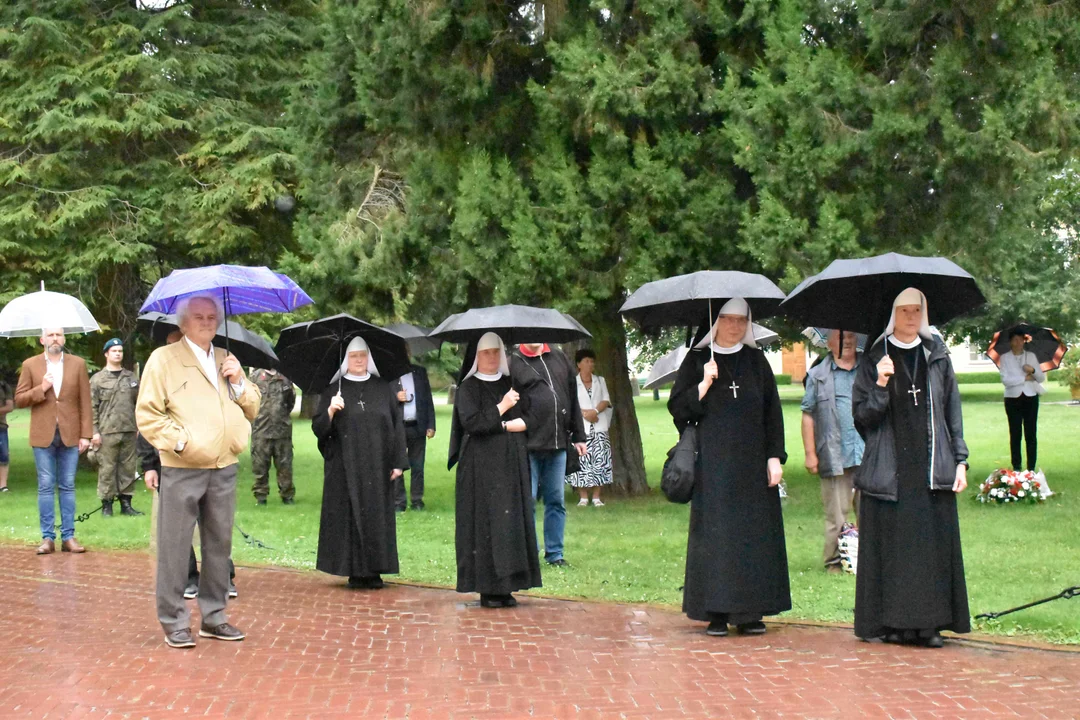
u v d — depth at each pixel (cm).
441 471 1822
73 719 529
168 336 802
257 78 1862
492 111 1249
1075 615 705
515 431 788
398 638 689
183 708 543
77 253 1673
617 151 1148
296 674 604
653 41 1133
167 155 1770
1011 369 1419
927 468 634
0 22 1719
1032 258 3008
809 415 888
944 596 631
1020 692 550
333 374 870
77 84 1667
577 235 1170
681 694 557
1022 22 1081
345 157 1489
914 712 521
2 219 1600
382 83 1284
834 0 1154
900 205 1162
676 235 1153
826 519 888
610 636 688
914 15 1098
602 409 1280
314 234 1392
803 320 688
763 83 1101
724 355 686
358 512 848
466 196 1186
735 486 674
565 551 995
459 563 787
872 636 646
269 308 772
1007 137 1072
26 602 813
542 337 812
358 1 1309
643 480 1387
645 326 760
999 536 995
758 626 687
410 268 1332
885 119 1080
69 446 1045
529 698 554
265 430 1395
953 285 662
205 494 680
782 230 1076
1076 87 1182
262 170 1681
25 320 1038
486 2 1193
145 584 884
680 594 814
